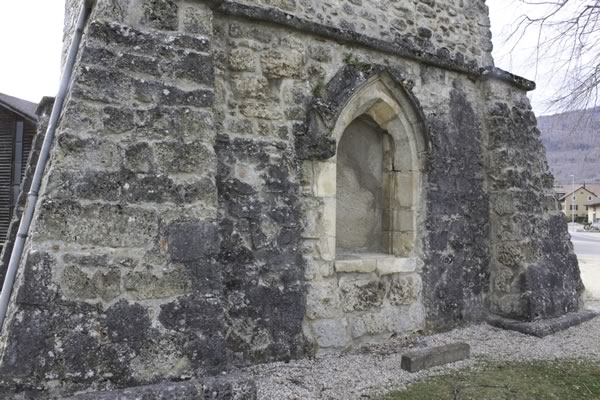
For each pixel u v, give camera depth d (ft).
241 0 15.25
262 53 15.31
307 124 15.88
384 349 16.83
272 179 15.12
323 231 15.94
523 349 17.48
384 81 17.76
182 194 11.53
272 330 14.75
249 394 11.04
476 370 15.28
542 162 22.95
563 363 16.14
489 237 21.31
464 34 21.31
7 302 11.23
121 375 10.21
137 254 10.83
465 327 19.86
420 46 19.51
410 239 18.66
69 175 10.46
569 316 21.11
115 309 10.42
